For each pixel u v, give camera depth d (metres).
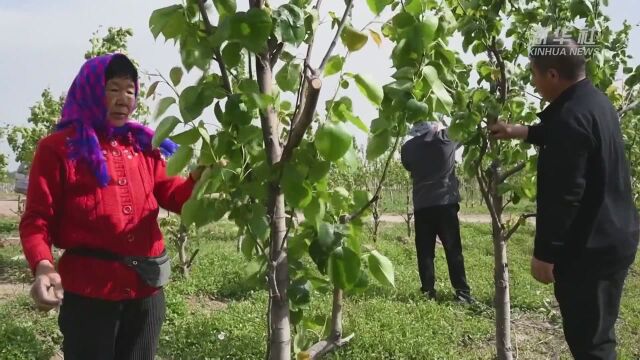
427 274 6.92
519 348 5.28
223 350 4.83
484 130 3.36
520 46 3.77
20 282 7.59
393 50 1.95
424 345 5.09
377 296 6.64
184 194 2.70
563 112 2.90
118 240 2.52
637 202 8.62
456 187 6.80
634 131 6.32
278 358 1.87
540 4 3.78
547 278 2.95
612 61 4.31
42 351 4.79
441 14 2.11
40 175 2.42
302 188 1.70
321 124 1.66
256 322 5.52
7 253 9.46
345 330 5.23
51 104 8.49
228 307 6.25
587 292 2.98
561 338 5.53
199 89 1.64
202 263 8.54
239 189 1.75
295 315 2.04
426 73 1.90
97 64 2.51
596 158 2.88
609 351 3.04
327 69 1.81
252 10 1.58
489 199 3.52
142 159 2.69
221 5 1.71
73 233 2.48
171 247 10.16
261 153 1.78
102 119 2.52
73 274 2.49
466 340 5.49
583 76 3.04
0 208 21.38
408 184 16.33
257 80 1.78
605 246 2.93
